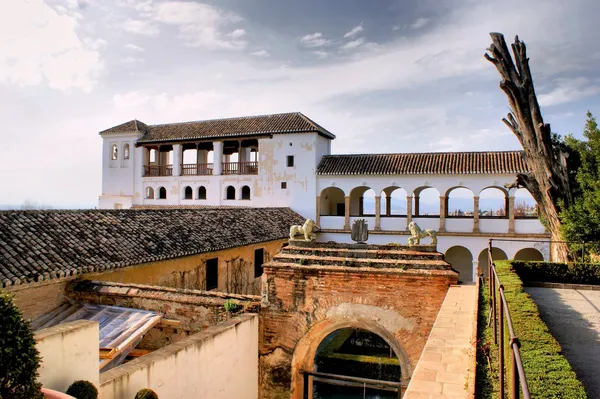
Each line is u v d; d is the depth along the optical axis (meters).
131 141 41.66
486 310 9.65
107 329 10.93
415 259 11.34
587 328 8.83
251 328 11.57
